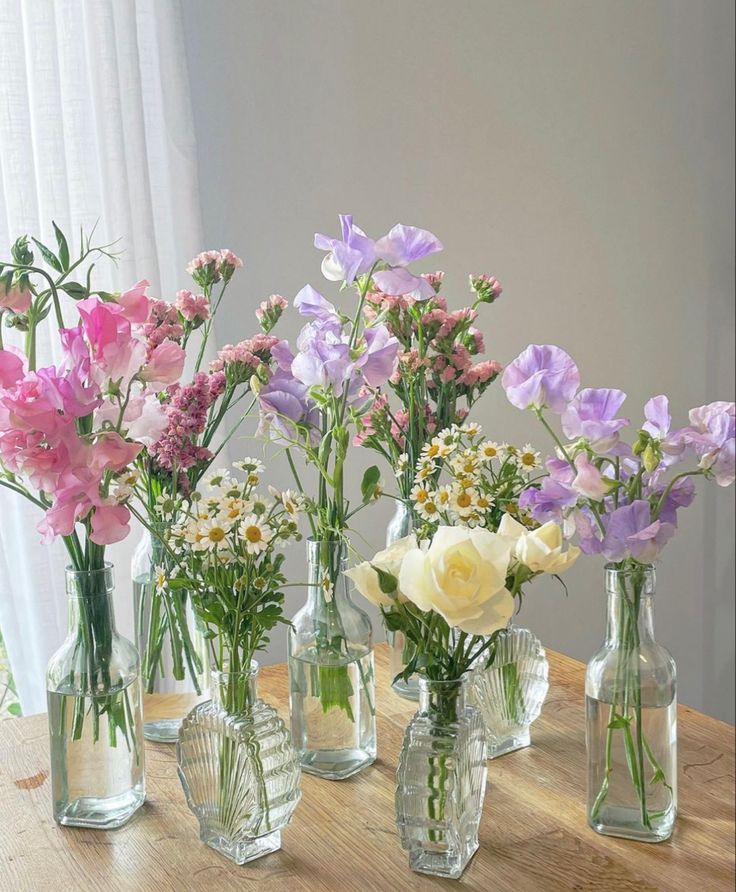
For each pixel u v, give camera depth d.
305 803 1.10
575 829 1.05
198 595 0.98
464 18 2.21
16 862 0.99
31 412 0.85
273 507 1.02
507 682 1.20
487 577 0.85
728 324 2.78
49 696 1.05
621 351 2.56
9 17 1.58
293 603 2.05
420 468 1.09
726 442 0.94
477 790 0.98
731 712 2.94
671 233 2.63
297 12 1.99
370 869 0.98
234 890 0.94
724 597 2.88
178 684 1.25
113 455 0.88
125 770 1.06
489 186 2.28
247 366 1.17
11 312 0.98
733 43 2.69
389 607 0.93
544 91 2.35
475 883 0.95
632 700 1.00
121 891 0.94
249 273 1.97
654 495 0.98
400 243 1.04
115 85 1.65
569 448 0.97
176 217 1.79
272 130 1.98
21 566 1.67
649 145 2.56
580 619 2.56
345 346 1.05
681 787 1.14
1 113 1.58
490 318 2.32
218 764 0.98
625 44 2.49
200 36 1.89
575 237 2.44
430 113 2.17
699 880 0.95
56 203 1.63
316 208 2.04
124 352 0.89
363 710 1.16
